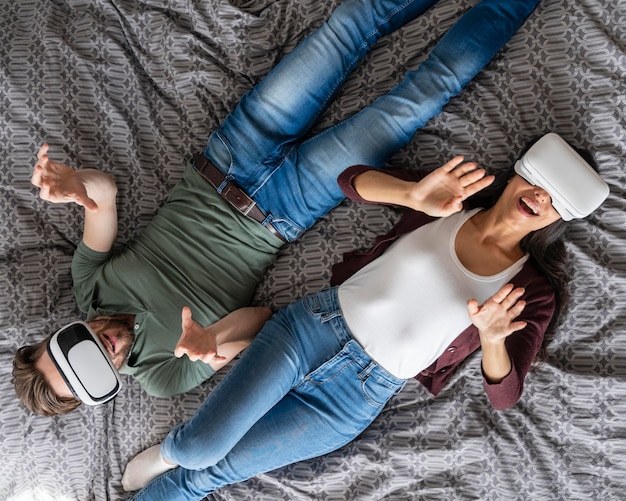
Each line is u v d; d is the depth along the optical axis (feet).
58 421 5.59
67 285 5.64
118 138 5.70
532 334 4.47
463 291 4.42
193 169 5.31
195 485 5.20
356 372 4.71
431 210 4.09
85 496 5.67
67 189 4.48
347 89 5.41
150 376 5.17
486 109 5.11
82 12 5.85
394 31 5.29
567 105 4.92
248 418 4.66
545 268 4.61
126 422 5.66
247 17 5.54
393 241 4.80
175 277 5.20
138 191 5.68
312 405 4.85
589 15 4.88
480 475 5.18
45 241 5.63
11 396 5.52
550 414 5.09
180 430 4.84
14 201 5.65
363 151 4.99
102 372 4.68
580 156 4.36
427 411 5.28
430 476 5.27
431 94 4.89
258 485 5.51
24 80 5.69
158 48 5.71
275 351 4.71
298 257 5.46
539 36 4.97
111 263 5.26
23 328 5.52
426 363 4.68
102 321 4.99
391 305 4.53
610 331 4.94
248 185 5.16
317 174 5.07
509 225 4.39
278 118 5.11
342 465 5.35
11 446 5.53
